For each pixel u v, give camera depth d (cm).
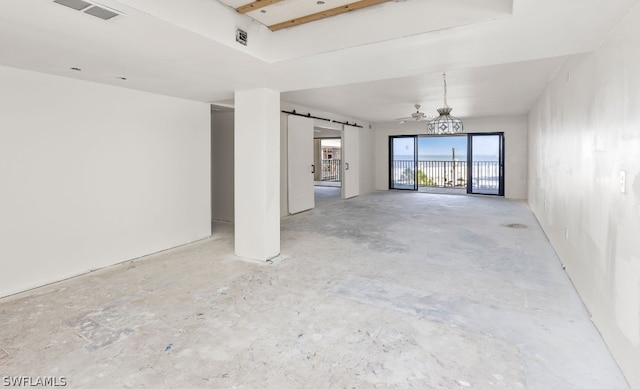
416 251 430
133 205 402
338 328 243
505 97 609
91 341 226
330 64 285
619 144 198
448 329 239
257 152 387
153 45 235
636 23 174
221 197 645
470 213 695
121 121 385
